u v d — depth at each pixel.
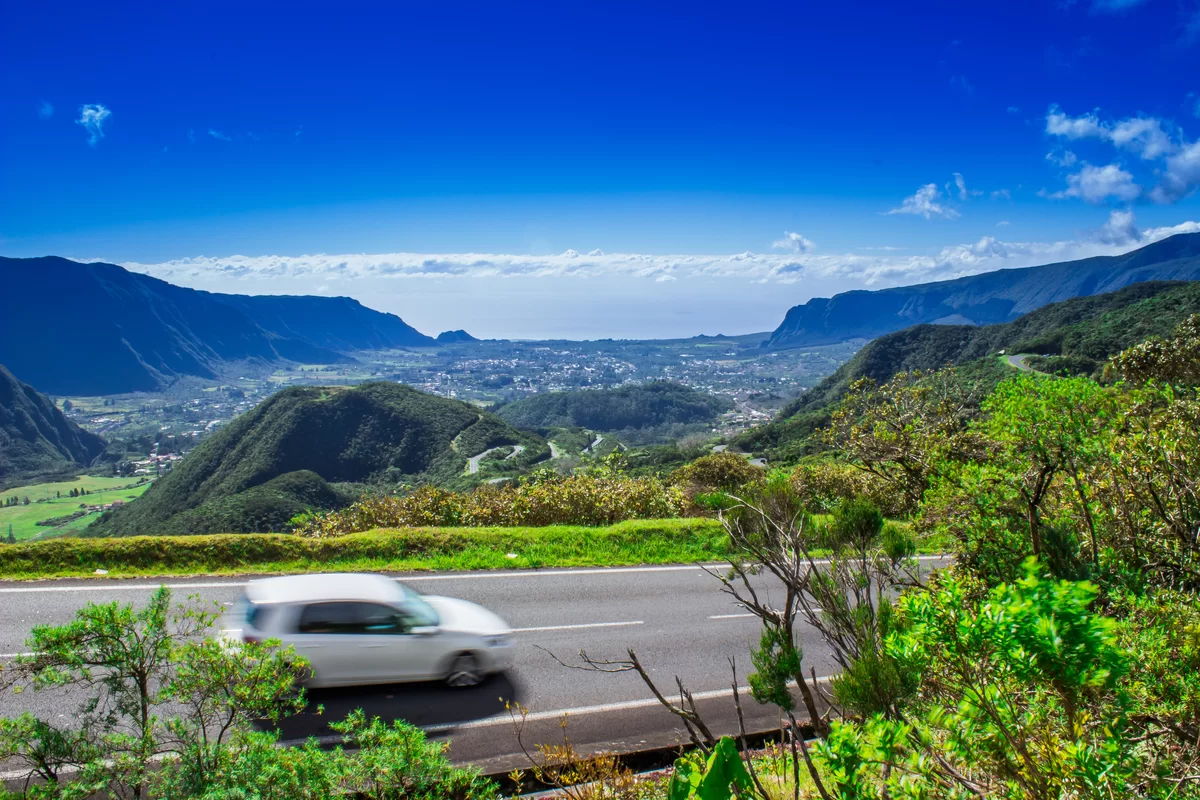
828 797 2.48
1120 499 5.64
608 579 13.01
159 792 4.20
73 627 4.47
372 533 13.66
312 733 7.30
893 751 1.97
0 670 4.78
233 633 8.14
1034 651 1.59
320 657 8.01
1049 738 1.93
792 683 9.04
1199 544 5.25
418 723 7.74
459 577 12.64
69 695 7.41
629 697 8.62
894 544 4.02
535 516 16.66
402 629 8.39
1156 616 3.74
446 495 16.83
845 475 16.97
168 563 11.91
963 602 1.99
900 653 2.19
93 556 11.71
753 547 3.82
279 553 12.59
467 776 4.93
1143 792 2.27
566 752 5.91
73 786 4.18
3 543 11.72
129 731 6.58
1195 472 5.64
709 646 10.26
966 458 7.28
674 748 7.49
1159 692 2.98
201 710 4.66
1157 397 6.55
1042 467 5.66
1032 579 1.63
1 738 4.27
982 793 1.93
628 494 17.70
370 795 4.55
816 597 3.55
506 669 9.20
